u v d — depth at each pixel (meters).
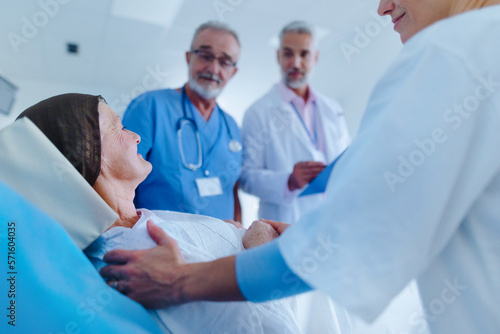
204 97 1.71
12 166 0.61
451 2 0.57
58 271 0.55
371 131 0.46
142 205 1.51
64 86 5.11
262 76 5.15
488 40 0.43
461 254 0.47
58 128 0.69
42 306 0.51
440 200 0.42
